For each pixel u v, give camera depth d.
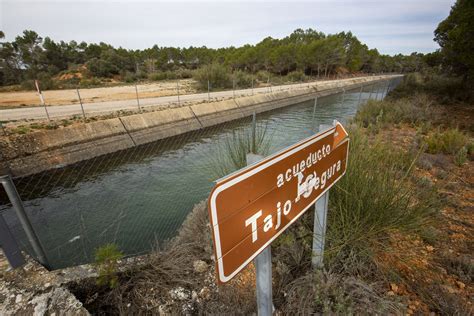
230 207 0.78
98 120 10.99
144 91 24.23
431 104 11.09
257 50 51.53
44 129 9.34
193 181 6.82
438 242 2.27
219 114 16.44
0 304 1.61
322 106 21.94
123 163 9.01
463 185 3.61
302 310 1.52
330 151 1.54
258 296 1.17
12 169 7.68
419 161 4.41
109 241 4.64
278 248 2.18
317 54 50.09
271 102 22.39
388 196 2.21
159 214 5.48
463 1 12.27
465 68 13.38
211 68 28.31
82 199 6.45
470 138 6.21
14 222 5.47
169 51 66.44
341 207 2.21
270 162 0.95
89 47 57.44
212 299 1.86
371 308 1.53
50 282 1.80
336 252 1.98
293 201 1.19
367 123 8.77
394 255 2.07
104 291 1.92
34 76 38.12
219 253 0.76
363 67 72.12
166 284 2.01
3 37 44.00
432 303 1.63
